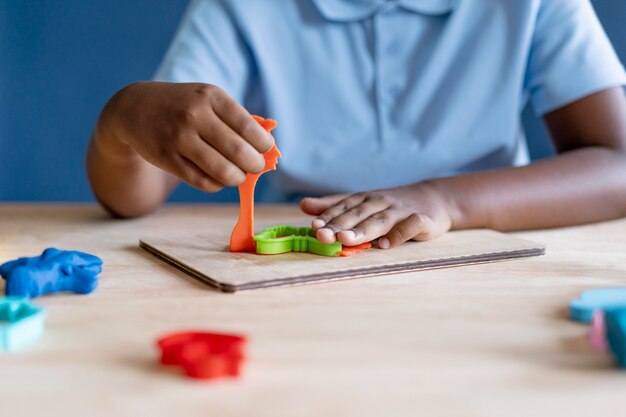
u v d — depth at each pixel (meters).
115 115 0.92
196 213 1.17
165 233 0.99
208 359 0.56
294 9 1.39
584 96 1.27
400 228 0.88
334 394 0.55
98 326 0.65
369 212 0.90
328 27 1.38
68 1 1.83
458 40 1.37
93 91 1.87
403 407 0.53
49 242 0.95
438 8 1.35
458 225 0.99
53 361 0.59
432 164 1.35
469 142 1.36
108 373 0.57
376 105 1.37
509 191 1.04
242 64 1.40
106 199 1.09
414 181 1.36
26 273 0.71
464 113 1.36
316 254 0.85
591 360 0.60
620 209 1.11
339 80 1.38
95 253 0.89
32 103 1.88
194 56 1.35
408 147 1.35
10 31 1.84
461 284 0.77
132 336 0.64
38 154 1.91
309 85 1.39
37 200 1.93
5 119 1.88
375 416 0.52
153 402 0.54
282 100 1.39
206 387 0.56
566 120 1.30
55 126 1.89
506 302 0.72
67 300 0.72
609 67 1.29
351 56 1.38
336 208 0.92
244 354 0.58
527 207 1.03
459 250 0.86
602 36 1.35
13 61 1.86
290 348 0.61
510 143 1.38
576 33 1.33
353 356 0.60
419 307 0.70
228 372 0.57
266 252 0.85
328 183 1.36
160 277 0.79
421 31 1.37
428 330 0.65
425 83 1.36
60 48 1.85
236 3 1.38
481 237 0.94
